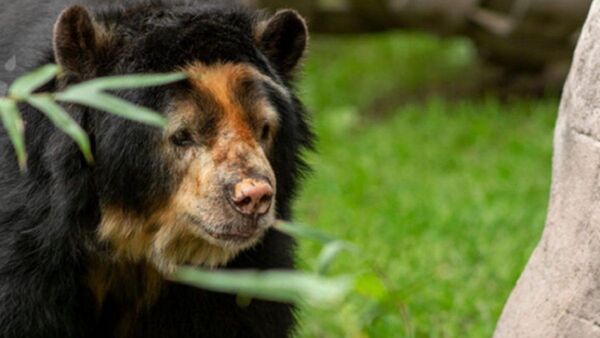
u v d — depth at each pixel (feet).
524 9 69.56
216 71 33.30
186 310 37.55
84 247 35.22
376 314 40.32
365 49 90.17
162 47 33.30
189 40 33.45
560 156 33.22
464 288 50.11
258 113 33.58
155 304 37.68
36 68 34.76
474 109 75.77
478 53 78.48
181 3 35.32
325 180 64.85
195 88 33.01
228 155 32.94
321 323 46.19
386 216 59.16
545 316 32.24
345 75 84.38
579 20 68.69
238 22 34.81
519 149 69.41
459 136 71.77
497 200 61.41
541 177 65.36
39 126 34.45
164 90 33.04
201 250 35.42
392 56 88.28
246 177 32.65
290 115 35.47
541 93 78.74
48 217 34.53
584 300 30.91
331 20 74.33
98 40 33.78
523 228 57.21
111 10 34.76
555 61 73.77
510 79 79.71
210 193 33.04
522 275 34.65
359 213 60.29
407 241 55.72
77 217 34.68
